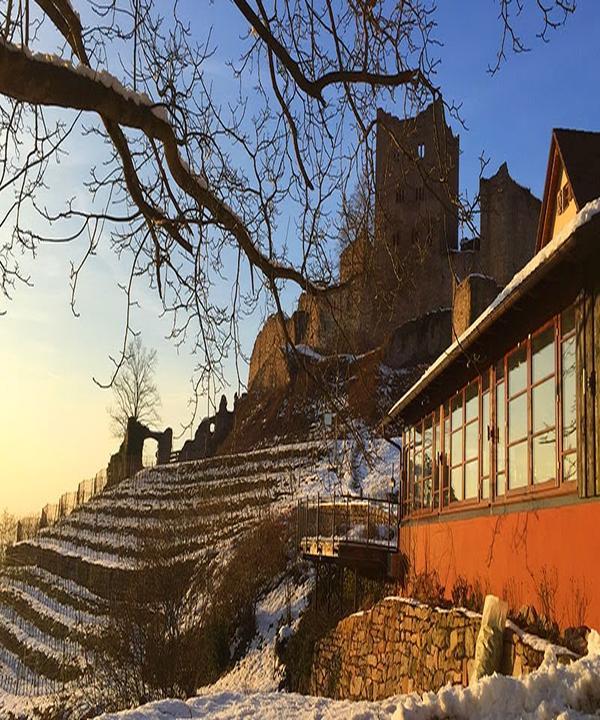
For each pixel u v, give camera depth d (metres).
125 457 70.12
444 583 14.92
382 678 14.56
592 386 9.06
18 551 71.75
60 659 38.81
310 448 43.88
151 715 9.12
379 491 30.39
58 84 4.61
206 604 28.20
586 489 9.10
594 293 9.13
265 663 21.78
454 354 13.05
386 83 5.70
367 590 20.27
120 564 44.88
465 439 14.32
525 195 50.31
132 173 5.70
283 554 26.91
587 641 8.12
